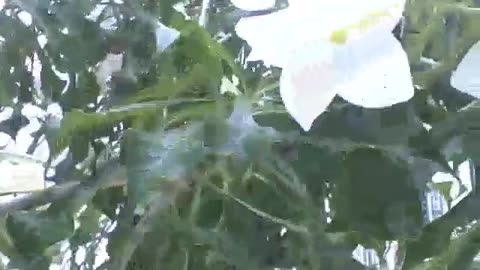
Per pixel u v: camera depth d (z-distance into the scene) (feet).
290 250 0.84
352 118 0.76
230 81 0.85
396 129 0.76
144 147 0.72
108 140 0.90
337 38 0.71
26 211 0.91
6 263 0.93
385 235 0.75
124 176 0.89
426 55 0.80
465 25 0.79
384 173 0.75
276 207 0.85
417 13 0.79
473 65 0.78
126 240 0.85
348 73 0.70
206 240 0.88
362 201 0.75
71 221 0.91
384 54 0.70
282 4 0.85
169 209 0.88
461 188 0.83
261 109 0.80
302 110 0.70
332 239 0.80
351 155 0.76
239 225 0.87
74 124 0.83
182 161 0.71
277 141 0.76
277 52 0.72
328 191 0.80
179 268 0.91
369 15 0.71
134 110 0.81
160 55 0.91
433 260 0.75
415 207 0.74
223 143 0.72
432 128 0.76
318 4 0.72
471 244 0.75
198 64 0.83
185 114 0.81
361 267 0.80
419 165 0.78
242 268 0.86
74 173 0.93
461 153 0.77
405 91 0.69
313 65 0.71
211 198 0.88
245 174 0.84
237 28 0.75
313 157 0.77
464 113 0.76
